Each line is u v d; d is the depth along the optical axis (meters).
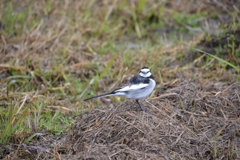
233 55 14.02
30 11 17.62
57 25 16.73
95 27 17.08
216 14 17.78
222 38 14.86
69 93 12.91
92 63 14.27
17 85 13.11
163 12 18.59
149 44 16.34
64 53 14.91
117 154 8.42
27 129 10.29
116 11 18.20
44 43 15.30
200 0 19.09
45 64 14.20
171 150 8.65
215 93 11.34
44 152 9.27
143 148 8.59
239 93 11.26
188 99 11.03
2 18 16.84
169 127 9.35
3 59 14.17
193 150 8.75
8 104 11.77
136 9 18.09
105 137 9.10
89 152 8.54
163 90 12.26
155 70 13.89
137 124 9.23
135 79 10.51
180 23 17.67
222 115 10.38
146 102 10.78
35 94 12.34
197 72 13.70
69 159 8.42
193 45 15.38
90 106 11.89
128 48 15.70
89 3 18.56
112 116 9.66
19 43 15.42
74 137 9.70
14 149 9.50
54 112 11.59
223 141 9.20
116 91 10.30
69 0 18.75
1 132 9.91
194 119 10.10
